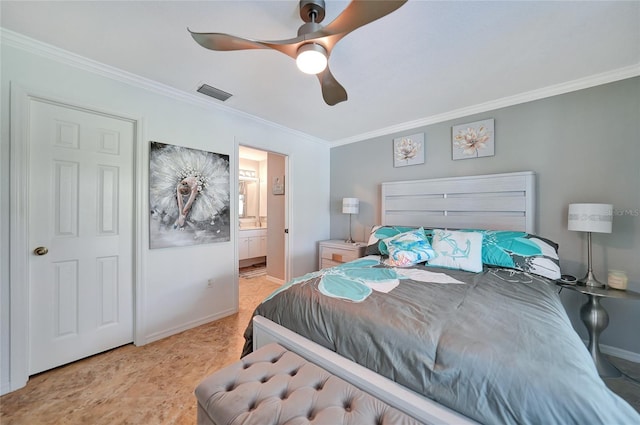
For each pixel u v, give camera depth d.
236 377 1.10
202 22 1.44
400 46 1.63
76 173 1.84
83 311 1.88
